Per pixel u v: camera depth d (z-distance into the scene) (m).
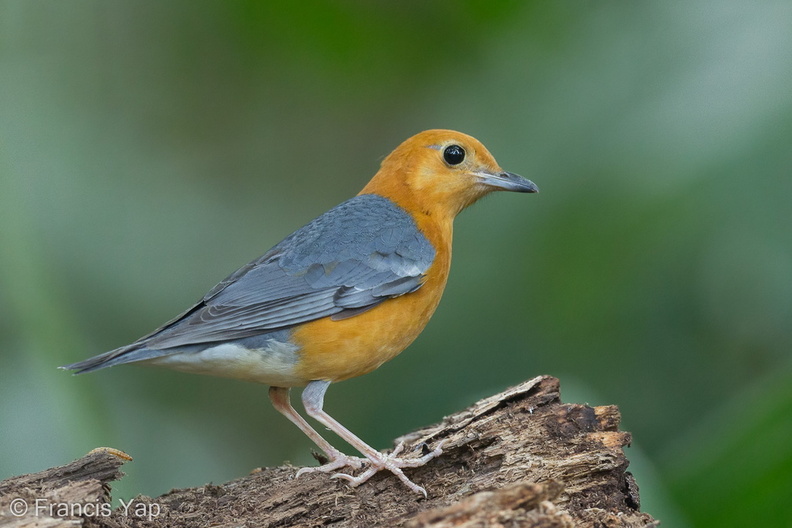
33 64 16.75
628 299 12.11
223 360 10.21
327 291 10.48
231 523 8.54
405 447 9.91
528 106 13.56
